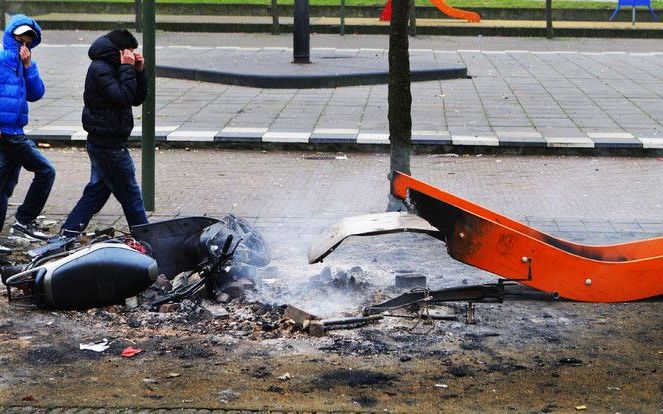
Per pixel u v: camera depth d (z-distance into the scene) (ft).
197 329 26.48
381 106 65.51
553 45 106.32
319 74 73.72
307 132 55.88
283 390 22.17
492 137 54.70
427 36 113.19
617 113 63.10
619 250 29.27
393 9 37.32
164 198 42.73
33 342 25.30
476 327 26.68
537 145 53.36
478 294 26.84
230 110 63.41
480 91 72.33
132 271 27.84
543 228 37.96
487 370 23.56
